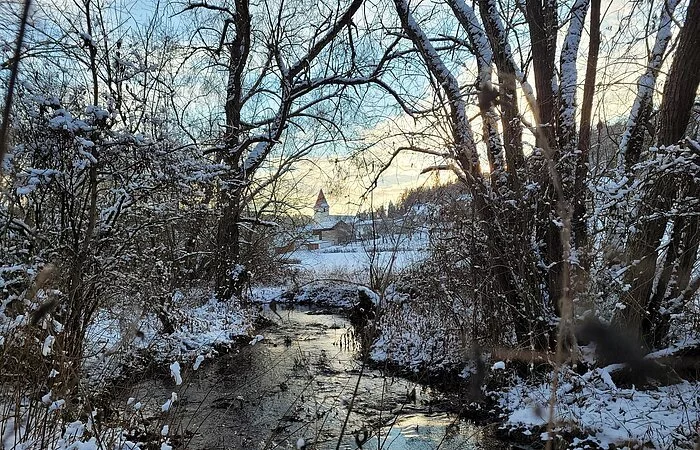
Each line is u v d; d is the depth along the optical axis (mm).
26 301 4344
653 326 7066
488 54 8484
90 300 6219
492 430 6609
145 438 5309
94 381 5375
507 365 7902
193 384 8219
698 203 6762
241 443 6066
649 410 6117
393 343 10414
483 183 8109
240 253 18109
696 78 6766
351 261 21672
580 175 7203
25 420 4320
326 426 6812
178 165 7359
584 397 6582
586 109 7391
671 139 6965
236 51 15805
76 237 6332
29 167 6188
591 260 6996
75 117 6535
